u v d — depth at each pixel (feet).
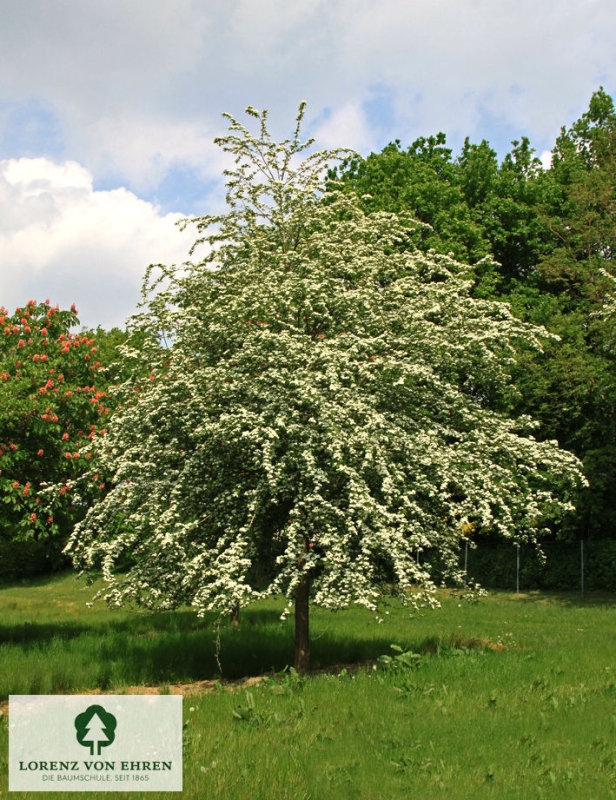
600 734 20.90
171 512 27.37
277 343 28.76
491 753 19.48
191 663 34.27
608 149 81.97
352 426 27.61
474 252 73.92
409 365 29.43
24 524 37.17
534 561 78.48
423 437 29.40
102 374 36.42
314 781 17.69
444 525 31.24
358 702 24.70
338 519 28.12
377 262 33.88
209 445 29.25
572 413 68.13
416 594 27.94
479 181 87.10
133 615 54.19
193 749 20.34
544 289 85.20
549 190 87.86
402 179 79.15
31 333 43.01
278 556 28.63
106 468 31.76
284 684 27.27
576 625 48.16
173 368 31.40
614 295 67.92
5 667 32.19
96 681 31.60
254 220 34.76
